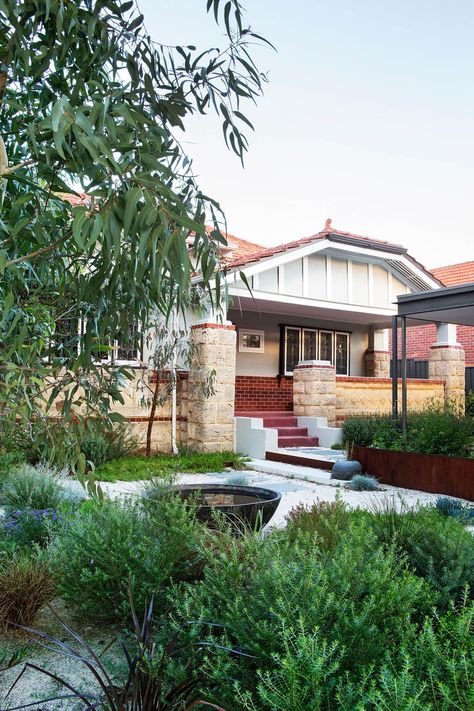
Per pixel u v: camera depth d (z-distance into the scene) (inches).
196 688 88.4
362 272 607.2
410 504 301.7
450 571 137.4
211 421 455.5
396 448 381.4
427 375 755.4
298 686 72.5
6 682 109.7
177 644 101.4
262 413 561.6
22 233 99.3
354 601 97.6
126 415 449.7
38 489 229.3
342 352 689.6
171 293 93.4
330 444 509.4
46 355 114.7
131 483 341.7
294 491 340.8
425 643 87.0
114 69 98.7
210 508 184.7
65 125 71.3
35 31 86.4
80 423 103.0
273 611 86.4
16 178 90.2
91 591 134.2
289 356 642.2
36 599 135.1
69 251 112.5
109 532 141.6
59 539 159.6
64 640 130.1
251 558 113.6
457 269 918.4
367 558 119.5
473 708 66.1
